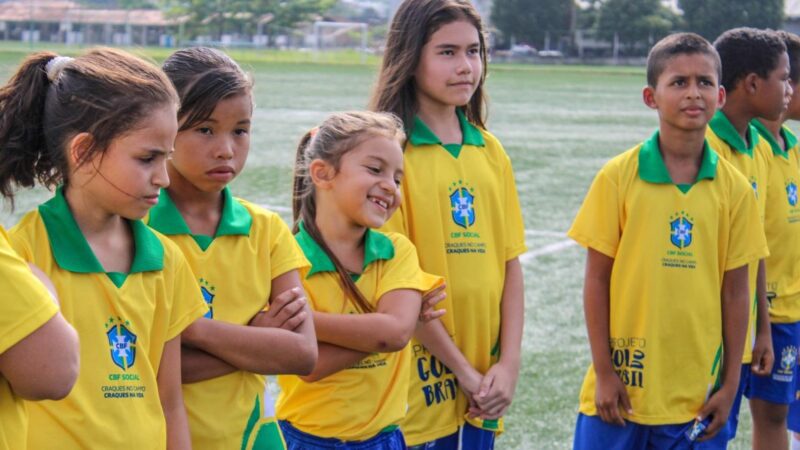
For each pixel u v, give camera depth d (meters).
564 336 6.62
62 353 2.11
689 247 3.79
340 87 31.05
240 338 2.75
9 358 2.07
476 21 3.62
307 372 2.85
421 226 3.52
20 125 2.36
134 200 2.34
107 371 2.38
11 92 2.36
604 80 42.38
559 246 9.42
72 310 2.36
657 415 3.81
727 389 3.88
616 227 3.84
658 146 3.85
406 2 3.62
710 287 3.82
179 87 2.69
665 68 3.77
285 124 20.19
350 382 3.15
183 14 68.00
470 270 3.55
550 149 17.36
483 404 3.49
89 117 2.28
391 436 3.24
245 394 2.85
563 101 29.58
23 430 2.18
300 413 3.19
